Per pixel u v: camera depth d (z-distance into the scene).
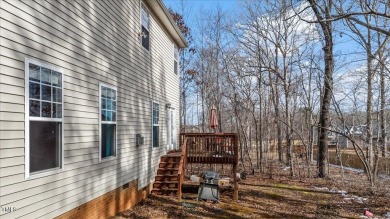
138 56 8.95
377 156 10.87
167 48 12.53
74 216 5.19
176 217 7.42
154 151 10.30
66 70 5.07
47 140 4.54
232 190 10.43
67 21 5.14
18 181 3.86
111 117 6.94
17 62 3.91
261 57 16.27
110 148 6.92
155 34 10.77
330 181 12.59
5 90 3.70
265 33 17.95
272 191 10.68
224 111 20.06
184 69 26.02
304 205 8.79
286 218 7.49
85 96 5.73
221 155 10.01
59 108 4.84
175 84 14.13
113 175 6.94
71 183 5.13
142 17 9.45
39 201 4.25
